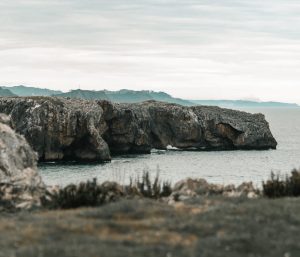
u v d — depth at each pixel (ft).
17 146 157.48
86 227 73.82
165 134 480.64
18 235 68.85
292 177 112.98
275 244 64.13
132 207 87.66
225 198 101.19
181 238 68.59
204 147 489.26
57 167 325.62
